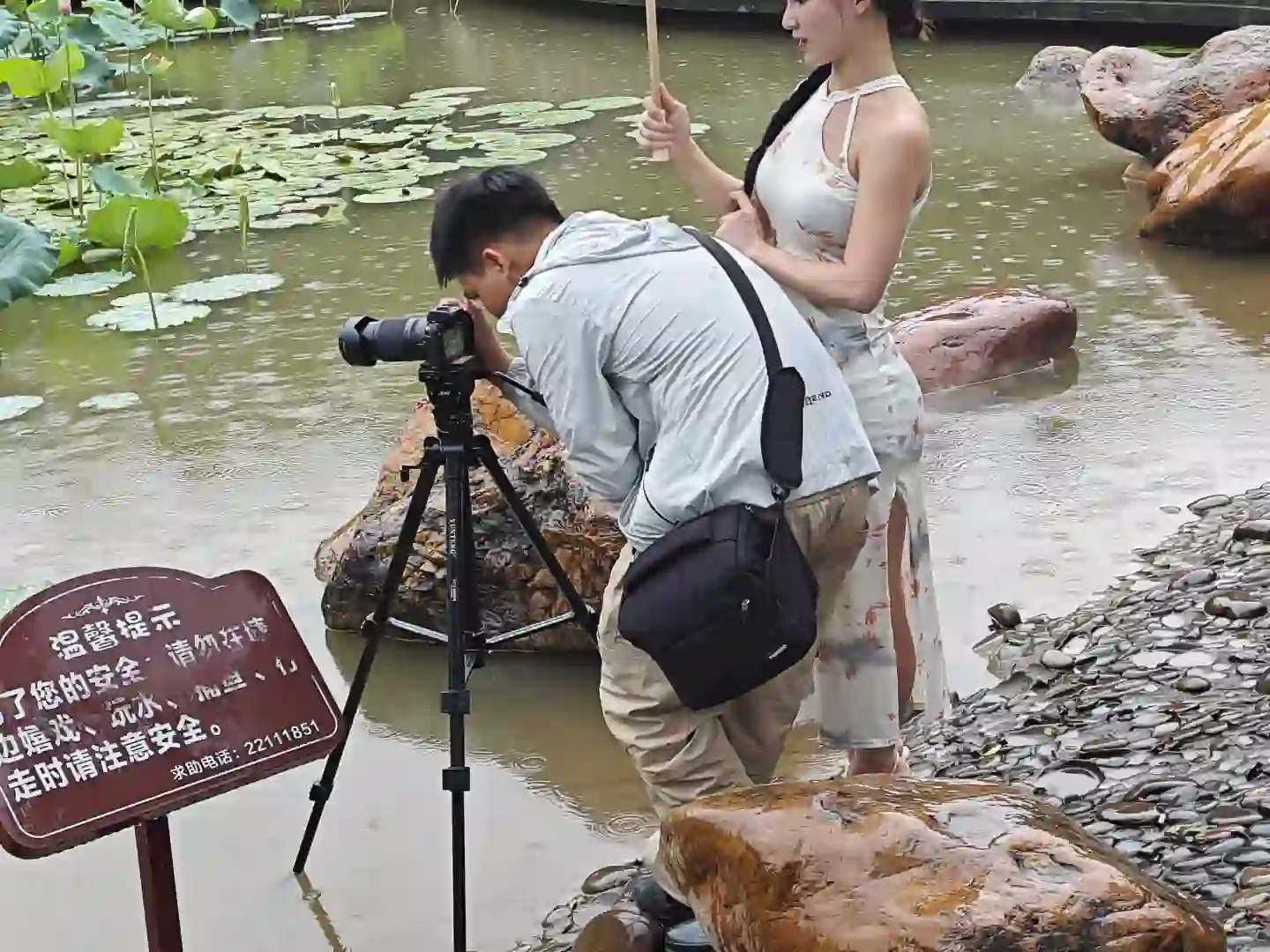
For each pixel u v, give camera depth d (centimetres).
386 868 291
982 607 371
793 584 223
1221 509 409
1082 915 190
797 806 213
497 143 847
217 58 1192
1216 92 743
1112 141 772
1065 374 516
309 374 541
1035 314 525
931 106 924
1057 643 350
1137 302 582
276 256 675
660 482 228
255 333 582
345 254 673
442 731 340
